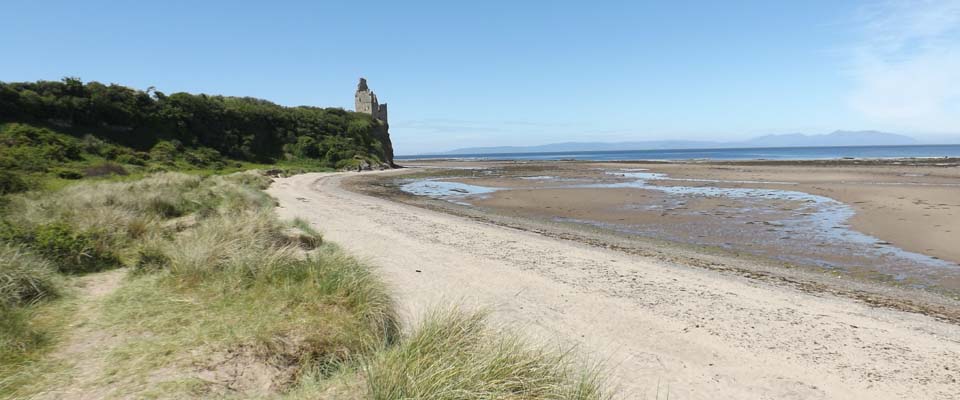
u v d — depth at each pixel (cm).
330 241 1077
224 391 332
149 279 569
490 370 340
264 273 559
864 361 534
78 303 484
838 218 1642
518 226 1585
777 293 794
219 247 627
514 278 856
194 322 427
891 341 591
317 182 3681
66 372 335
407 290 746
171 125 4522
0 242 600
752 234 1402
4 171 1605
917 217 1594
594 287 808
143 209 1209
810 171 4003
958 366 523
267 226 941
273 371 367
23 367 336
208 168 4034
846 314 690
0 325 386
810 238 1331
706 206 2027
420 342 381
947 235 1314
